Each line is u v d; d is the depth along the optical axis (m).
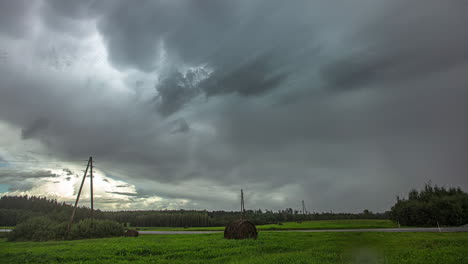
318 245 21.55
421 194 80.19
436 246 20.36
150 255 17.25
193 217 131.62
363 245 21.27
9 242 32.03
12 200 113.31
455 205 61.78
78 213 84.81
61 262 15.70
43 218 38.62
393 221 73.94
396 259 14.78
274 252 19.03
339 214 138.62
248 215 150.75
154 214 142.38
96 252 18.47
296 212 154.25
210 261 15.19
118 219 138.25
